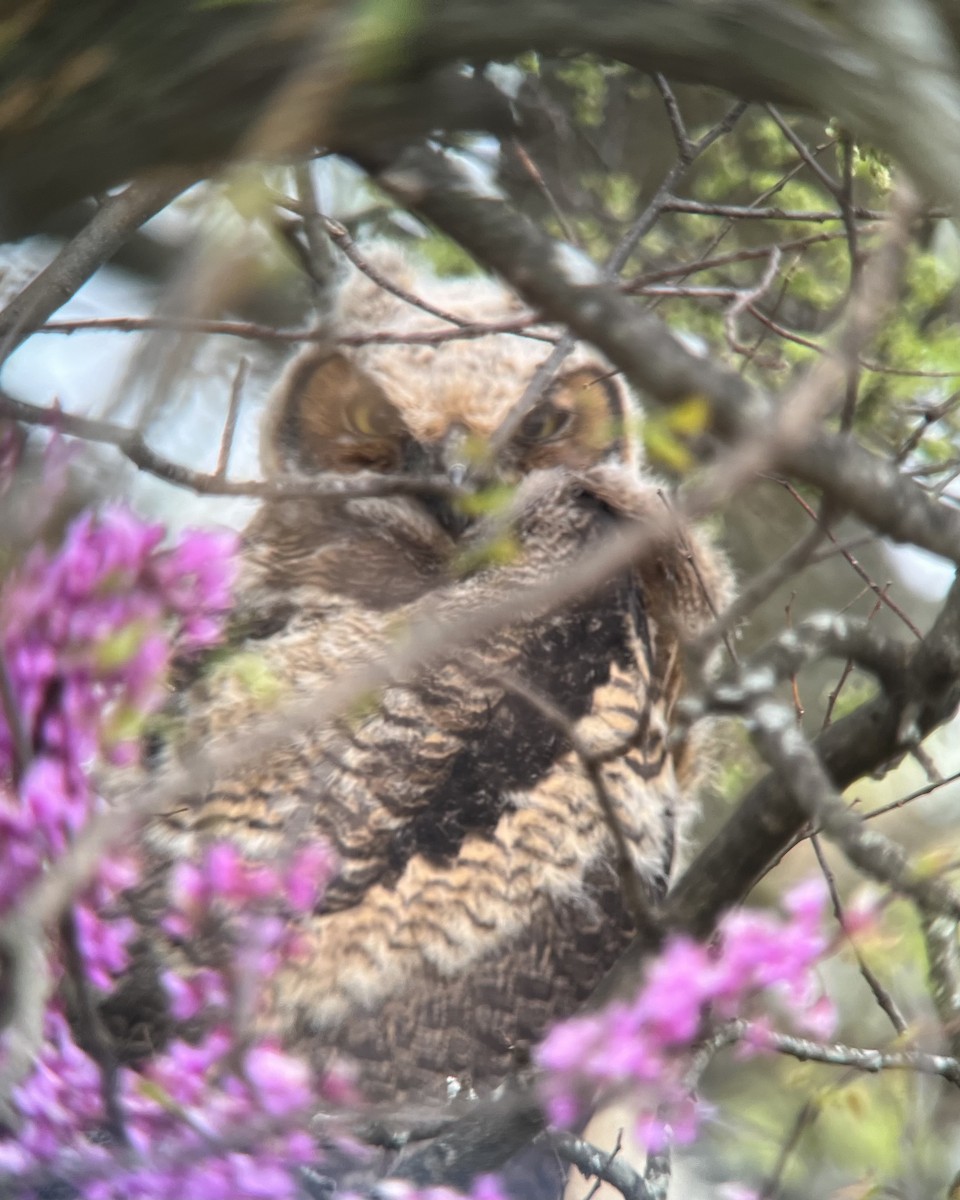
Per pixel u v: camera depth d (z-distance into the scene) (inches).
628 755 361.1
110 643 203.5
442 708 346.6
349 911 322.3
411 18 147.0
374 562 391.9
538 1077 263.1
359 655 361.1
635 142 454.9
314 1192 252.1
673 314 422.9
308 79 145.6
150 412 145.2
